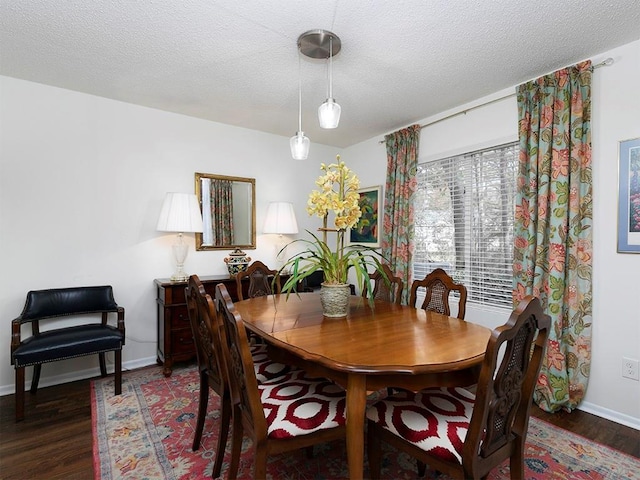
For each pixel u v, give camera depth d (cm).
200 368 184
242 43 205
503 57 221
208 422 211
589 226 219
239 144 364
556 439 193
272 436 130
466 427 126
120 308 260
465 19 182
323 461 175
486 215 288
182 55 220
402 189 346
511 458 128
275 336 154
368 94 279
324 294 191
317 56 218
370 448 149
